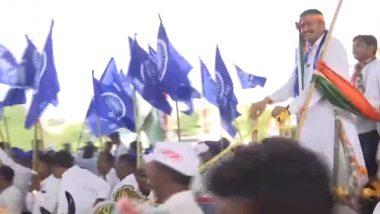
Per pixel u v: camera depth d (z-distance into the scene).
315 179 1.44
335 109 5.70
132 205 3.54
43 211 8.05
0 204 7.53
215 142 7.51
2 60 10.97
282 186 1.43
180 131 11.42
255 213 1.45
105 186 7.32
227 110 11.09
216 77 11.26
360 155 5.70
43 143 11.23
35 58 10.92
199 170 3.70
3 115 11.30
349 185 5.59
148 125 11.32
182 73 10.46
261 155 1.47
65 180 7.27
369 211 5.36
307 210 1.42
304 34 6.04
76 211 7.18
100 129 11.44
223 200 1.49
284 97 6.39
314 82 5.60
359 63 7.05
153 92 10.44
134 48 10.59
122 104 11.34
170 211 3.56
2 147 10.91
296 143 1.53
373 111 5.59
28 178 8.88
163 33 10.48
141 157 8.65
